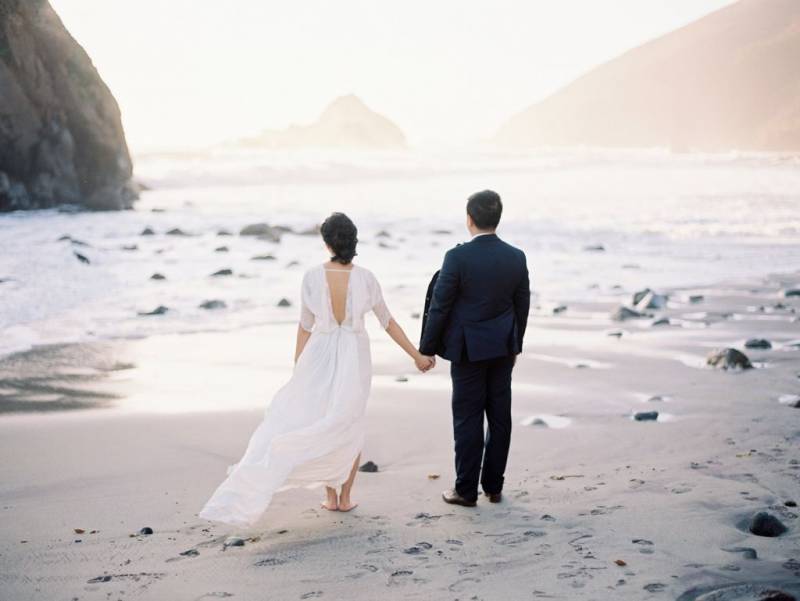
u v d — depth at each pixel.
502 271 4.59
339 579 3.54
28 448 5.98
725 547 3.75
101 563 3.78
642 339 10.30
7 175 27.61
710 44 161.25
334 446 4.32
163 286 14.10
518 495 4.82
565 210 30.75
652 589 3.27
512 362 4.73
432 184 48.78
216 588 3.46
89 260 16.02
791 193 37.38
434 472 5.47
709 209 30.42
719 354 8.73
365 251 19.48
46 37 28.33
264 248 19.66
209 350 9.73
